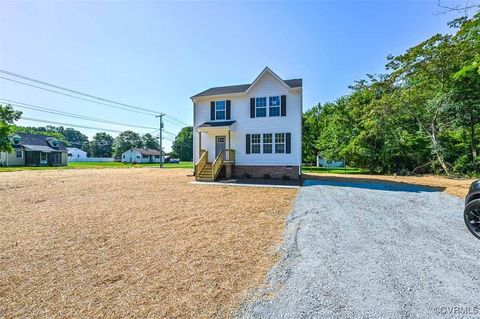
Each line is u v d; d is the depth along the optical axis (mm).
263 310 2637
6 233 5238
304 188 11680
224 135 16859
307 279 3285
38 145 39656
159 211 7121
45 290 3078
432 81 17391
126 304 2770
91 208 7480
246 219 6289
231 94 16422
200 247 4469
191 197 9266
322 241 4711
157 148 93625
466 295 2838
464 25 14016
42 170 22891
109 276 3420
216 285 3168
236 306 2717
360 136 22203
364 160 22938
